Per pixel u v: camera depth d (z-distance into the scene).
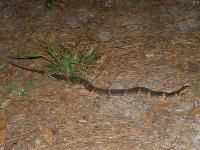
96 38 1.35
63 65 1.19
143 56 1.24
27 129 1.02
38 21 1.48
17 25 1.47
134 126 1.00
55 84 1.16
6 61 1.28
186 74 1.16
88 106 1.08
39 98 1.12
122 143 0.96
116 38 1.33
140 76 1.17
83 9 1.51
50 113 1.06
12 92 1.15
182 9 1.46
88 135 0.99
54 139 0.98
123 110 1.05
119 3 1.53
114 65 1.21
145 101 1.08
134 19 1.43
